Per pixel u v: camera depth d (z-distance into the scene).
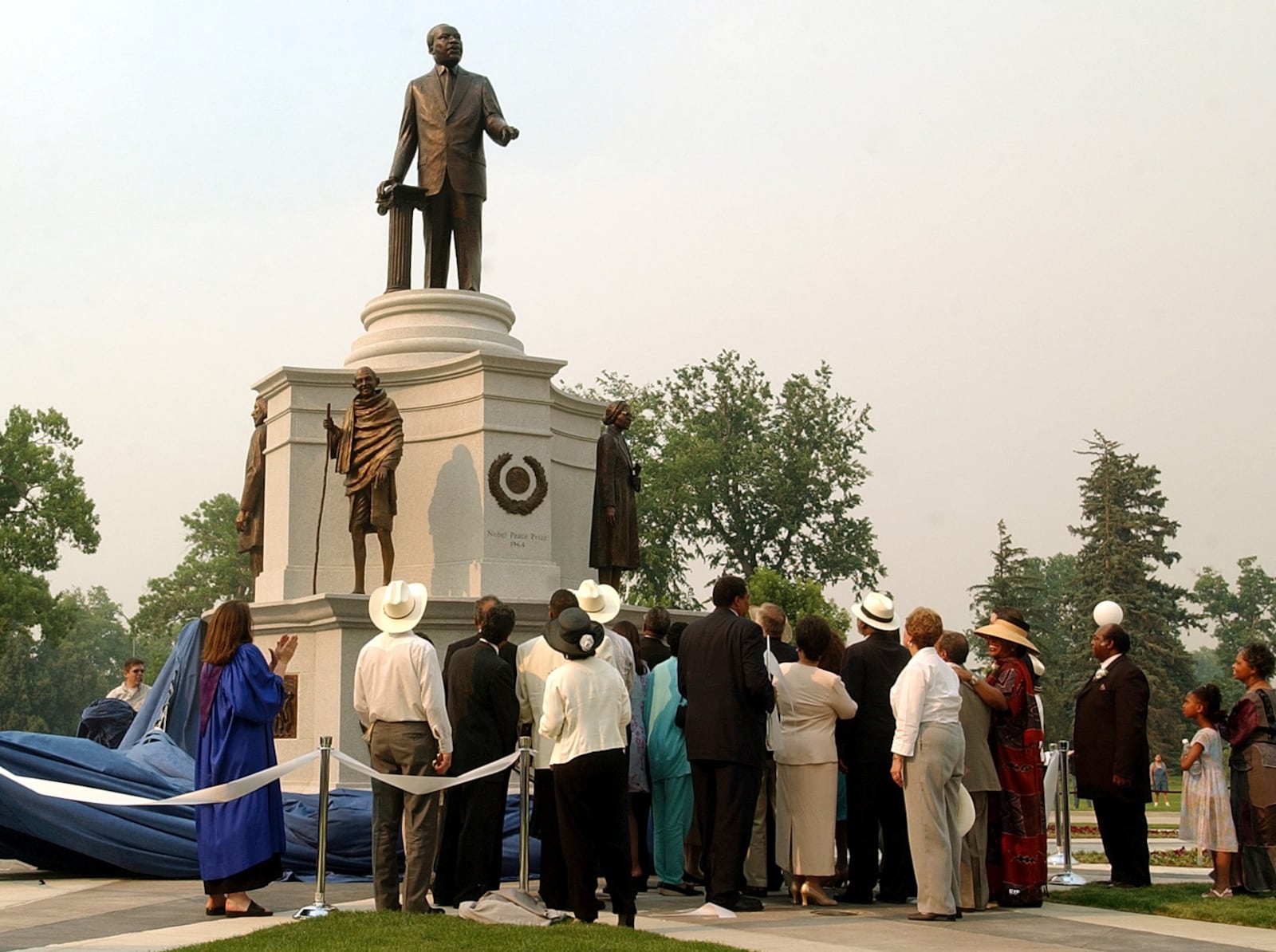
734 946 7.69
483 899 9.01
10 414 60.03
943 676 9.74
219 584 91.94
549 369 17.06
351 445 15.78
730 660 9.53
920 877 9.52
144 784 12.50
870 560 59.28
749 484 57.97
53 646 59.56
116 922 9.20
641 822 11.30
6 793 11.73
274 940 7.75
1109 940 8.49
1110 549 60.22
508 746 9.74
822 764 10.23
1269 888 10.98
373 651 9.44
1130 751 11.51
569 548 17.88
